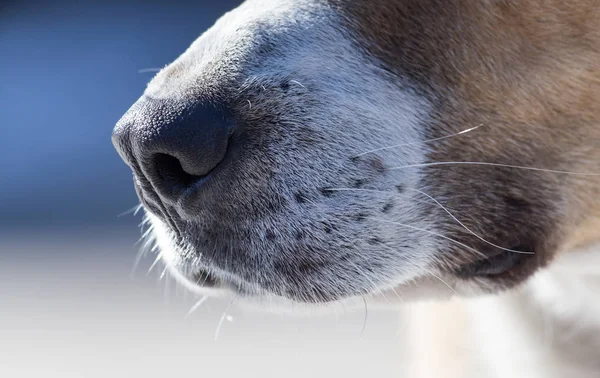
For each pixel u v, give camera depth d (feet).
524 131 1.62
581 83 1.62
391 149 1.59
